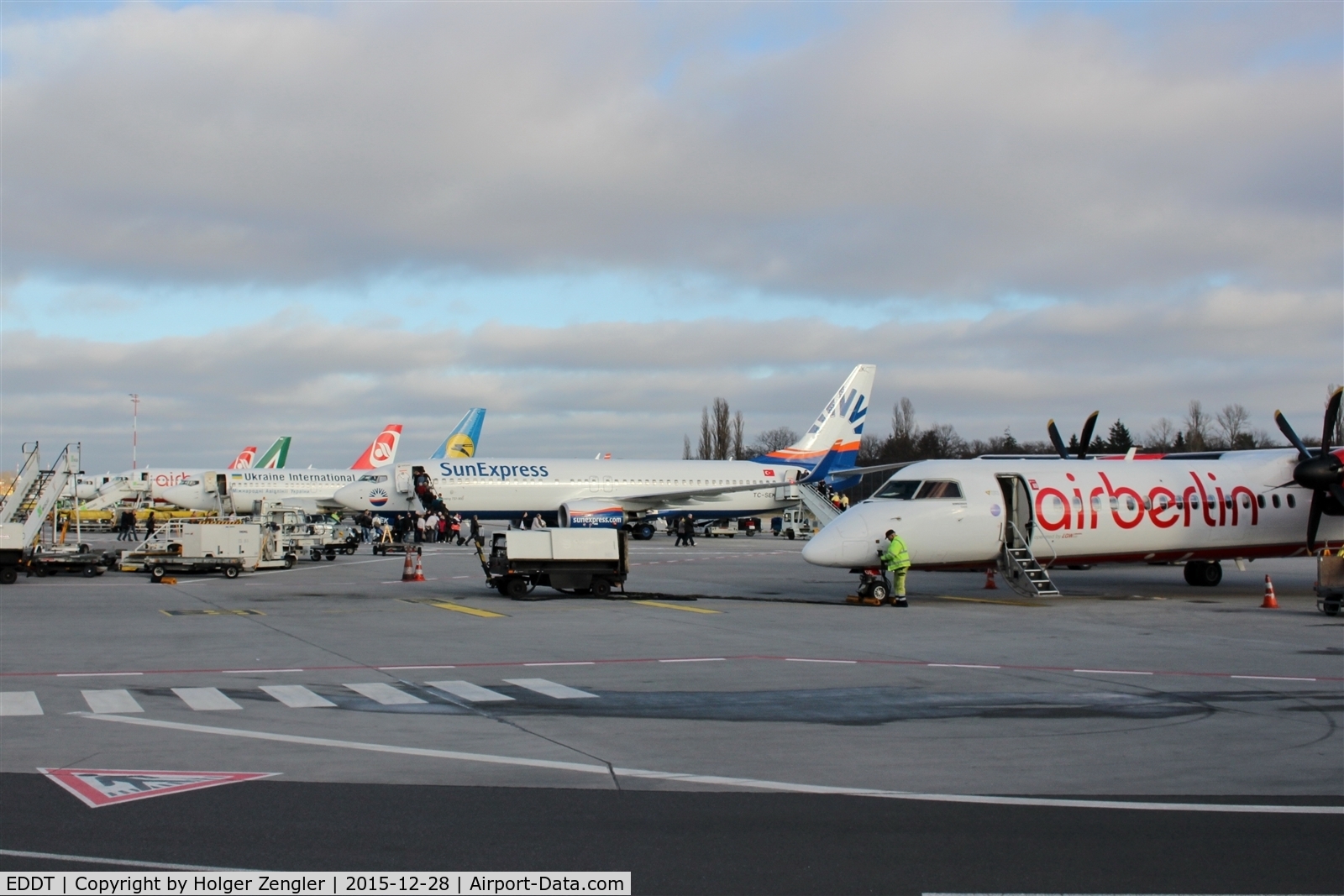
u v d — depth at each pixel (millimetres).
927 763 11570
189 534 42125
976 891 7695
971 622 26328
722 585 38594
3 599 32750
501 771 11125
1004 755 11992
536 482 72438
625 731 13273
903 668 18781
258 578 42375
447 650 21031
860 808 9797
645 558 57594
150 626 25250
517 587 32812
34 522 41969
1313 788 10609
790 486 79500
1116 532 33406
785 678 17625
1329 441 33688
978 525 31719
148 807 9664
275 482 77188
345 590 36125
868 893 7625
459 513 71188
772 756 11906
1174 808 9852
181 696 15672
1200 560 35812
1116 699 15711
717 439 153000
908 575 44656
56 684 16812
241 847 8547
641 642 22281
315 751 12039
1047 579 32188
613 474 74625
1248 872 8117
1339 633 24156
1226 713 14602
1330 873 8109
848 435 84438
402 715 14242
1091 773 11180
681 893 7625
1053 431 39469
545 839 8820
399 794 10188
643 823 9273
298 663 19250
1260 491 35500
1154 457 39938
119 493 80625
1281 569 47312
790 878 7918
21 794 10078
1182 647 21625
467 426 93188
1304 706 15109
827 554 30391
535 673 18047
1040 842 8812
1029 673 18125
